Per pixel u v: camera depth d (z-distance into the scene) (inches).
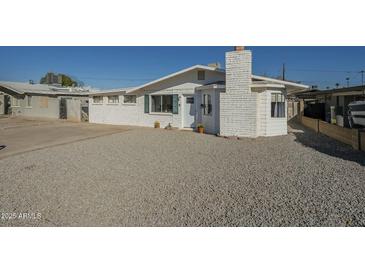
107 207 199.8
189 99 721.0
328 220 172.4
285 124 607.5
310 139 521.7
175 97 744.3
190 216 183.0
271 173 276.4
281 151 395.9
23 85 1413.6
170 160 344.8
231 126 564.1
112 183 254.1
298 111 1029.2
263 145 455.8
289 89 714.2
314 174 268.8
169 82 754.8
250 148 426.9
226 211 188.5
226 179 258.8
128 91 845.2
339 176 259.4
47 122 995.3
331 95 917.2
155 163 330.0
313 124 716.7
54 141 529.3
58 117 1206.3
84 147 456.8
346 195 209.5
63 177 276.8
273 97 585.9
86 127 810.8
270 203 199.2
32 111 1302.9
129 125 869.2
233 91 558.3
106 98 946.1
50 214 190.7
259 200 205.0
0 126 837.8
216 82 657.0
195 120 708.0
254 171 285.4
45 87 1481.3
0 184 255.8
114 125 878.4
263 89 573.9
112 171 296.7
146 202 207.0
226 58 561.6
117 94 906.1
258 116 573.9
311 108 941.8
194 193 223.0
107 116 944.9
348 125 626.2
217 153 386.9
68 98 1214.9
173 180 259.0
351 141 430.0
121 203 206.2
